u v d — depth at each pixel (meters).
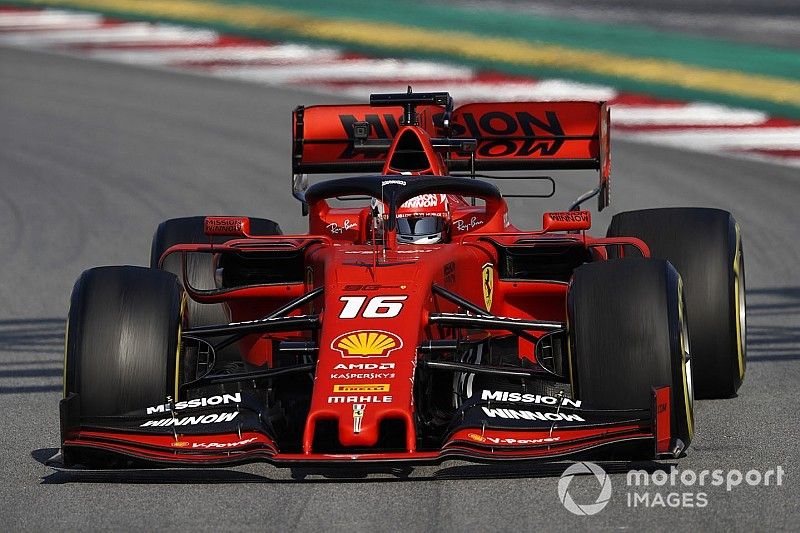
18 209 56.66
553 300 28.78
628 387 22.88
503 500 21.38
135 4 104.69
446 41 91.44
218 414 22.80
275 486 22.50
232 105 79.81
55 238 51.28
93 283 23.81
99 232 52.22
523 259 28.66
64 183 61.78
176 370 23.72
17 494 22.50
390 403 21.38
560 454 21.11
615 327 23.11
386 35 93.56
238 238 30.72
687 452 24.44
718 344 28.38
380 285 24.19
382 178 28.17
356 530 19.98
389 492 21.94
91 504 21.73
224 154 67.88
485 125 35.44
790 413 27.56
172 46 94.81
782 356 33.22
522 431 21.97
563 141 35.34
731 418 27.27
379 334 22.77
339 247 27.06
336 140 36.28
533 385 27.67
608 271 23.75
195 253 31.19
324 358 22.44
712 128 69.81
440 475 22.92
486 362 28.16
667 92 77.69
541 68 84.00
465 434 21.88
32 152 68.81
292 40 93.69
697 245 28.70
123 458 22.89
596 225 51.66
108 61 92.25
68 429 22.20
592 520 20.33
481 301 27.19
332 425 23.09
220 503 21.55
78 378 23.00
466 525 20.16
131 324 23.38
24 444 26.11
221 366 30.36
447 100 33.56
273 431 22.78
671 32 96.00
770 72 81.56
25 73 89.31
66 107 80.06
